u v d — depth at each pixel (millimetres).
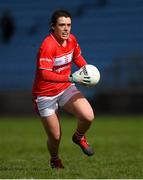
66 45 22828
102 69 75562
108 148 37531
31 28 84938
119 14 82812
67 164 27266
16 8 86125
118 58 73875
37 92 23234
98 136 47406
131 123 59469
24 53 83188
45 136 48156
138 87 68812
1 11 85812
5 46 84250
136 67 71750
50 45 22375
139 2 82875
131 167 25734
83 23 83375
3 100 71438
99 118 65938
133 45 80250
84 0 84875
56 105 23484
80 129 23469
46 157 31703
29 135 49188
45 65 22344
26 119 67062
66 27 22266
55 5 85562
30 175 22641
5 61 83125
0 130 54500
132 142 42031
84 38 82000
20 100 71125
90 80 22375
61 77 22422
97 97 69875
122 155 32531
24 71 81750
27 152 35500
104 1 84250
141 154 33188
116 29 81875
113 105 69125
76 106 23016
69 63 23250
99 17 83312
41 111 23312
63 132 50969
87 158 30641
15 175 22734
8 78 81375
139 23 81562
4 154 34312
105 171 23828
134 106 68500
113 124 58812
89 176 22109
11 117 70375
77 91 23469
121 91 68938
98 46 80875
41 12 85562
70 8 84875
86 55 80500
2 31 84812
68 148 37594
